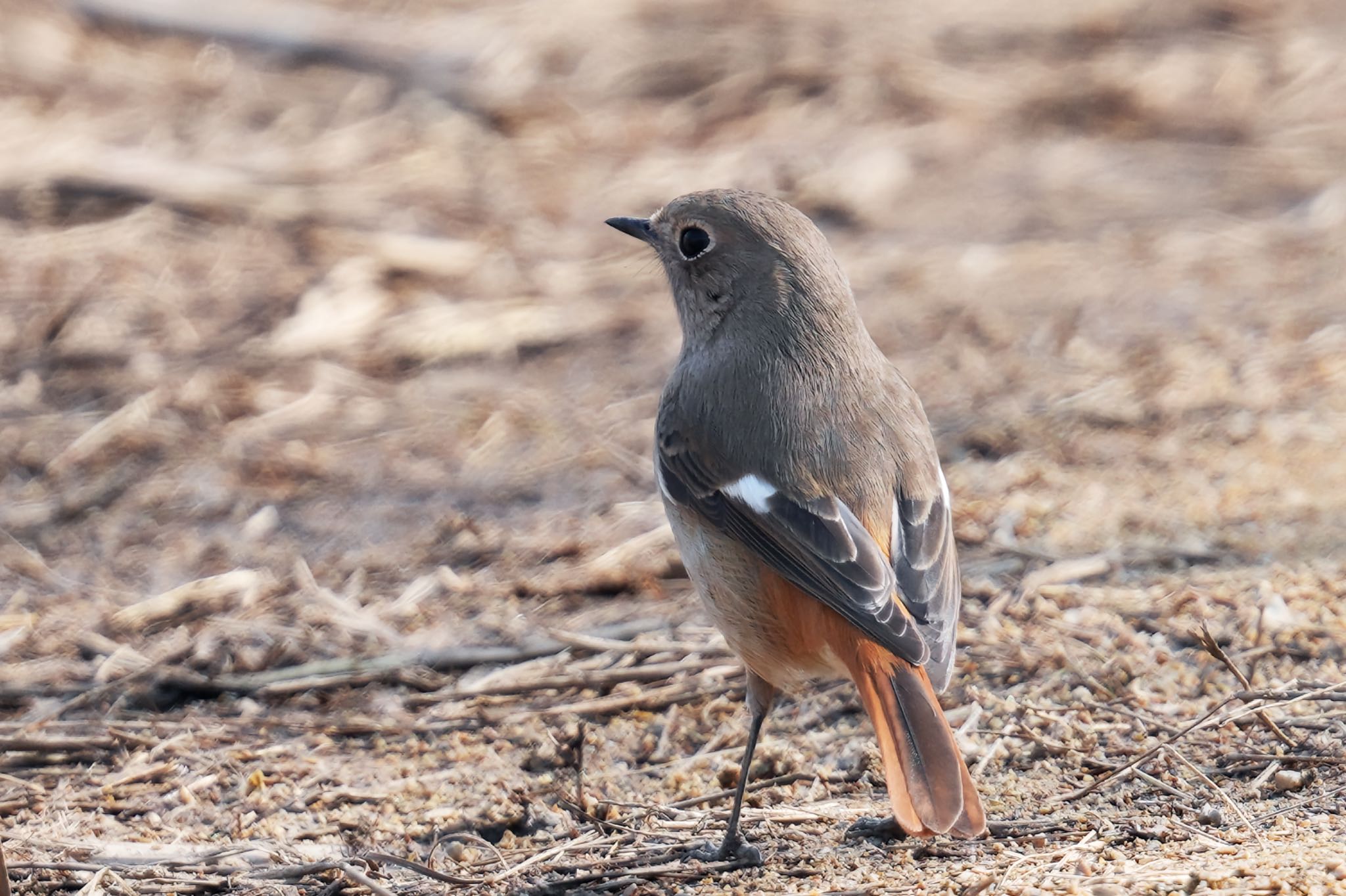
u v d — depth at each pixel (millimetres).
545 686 10070
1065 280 16594
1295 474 12047
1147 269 16781
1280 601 10039
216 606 11414
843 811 8398
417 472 13375
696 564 8633
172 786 9156
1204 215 18172
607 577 11484
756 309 8820
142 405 14336
